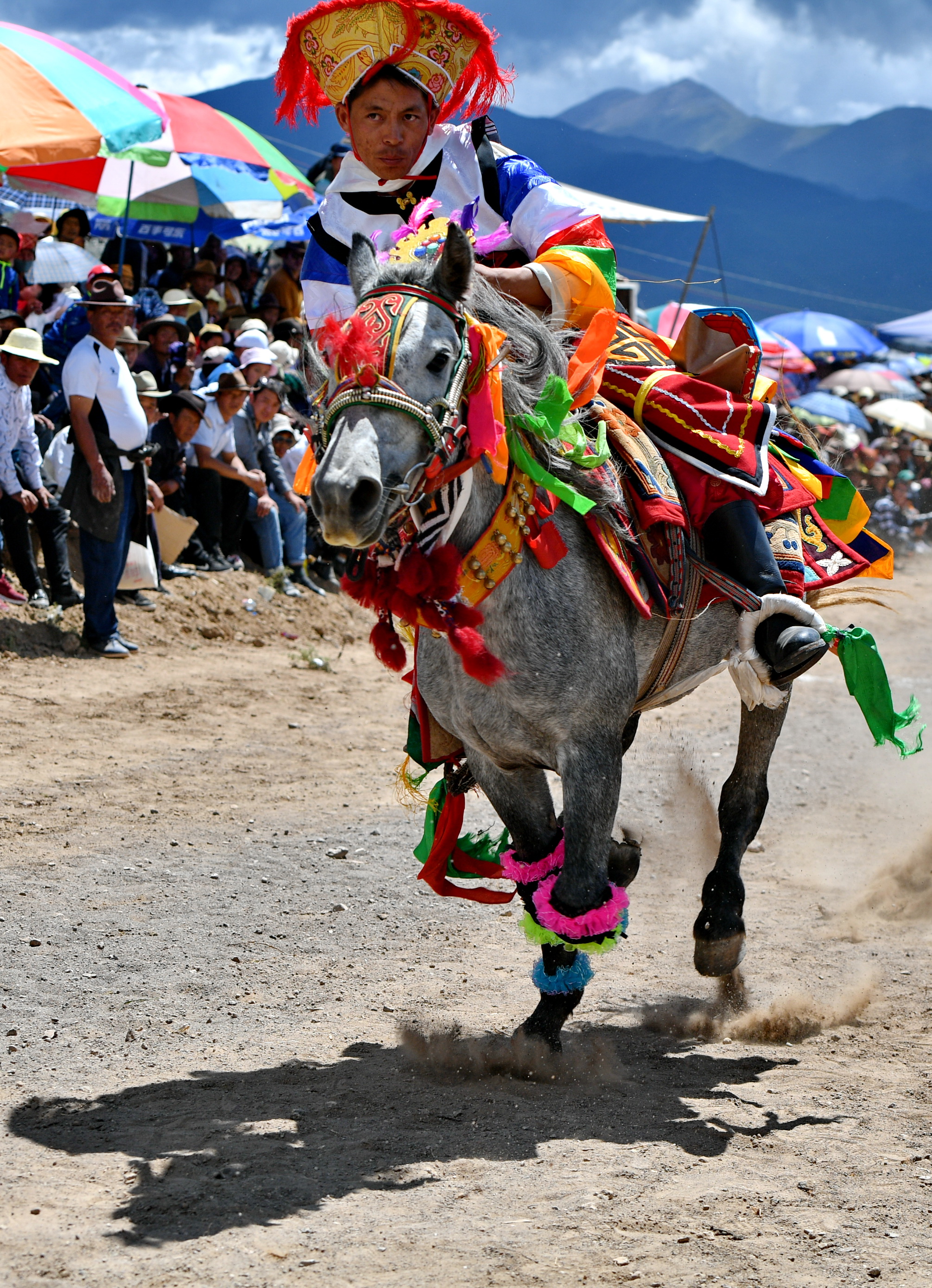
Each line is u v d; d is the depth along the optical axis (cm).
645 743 934
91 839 630
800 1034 451
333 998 466
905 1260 293
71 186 1365
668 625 420
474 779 447
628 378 433
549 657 374
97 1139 348
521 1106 380
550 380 371
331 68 423
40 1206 309
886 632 1549
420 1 411
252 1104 374
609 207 1777
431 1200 315
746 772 488
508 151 437
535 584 373
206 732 860
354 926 545
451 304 345
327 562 1352
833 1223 310
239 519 1245
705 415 430
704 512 430
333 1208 310
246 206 1537
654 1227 304
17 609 1007
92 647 1003
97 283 954
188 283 1462
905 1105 387
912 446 2442
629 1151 348
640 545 402
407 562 350
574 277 404
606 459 393
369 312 339
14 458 1002
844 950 540
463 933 548
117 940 508
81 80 1049
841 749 941
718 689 1168
